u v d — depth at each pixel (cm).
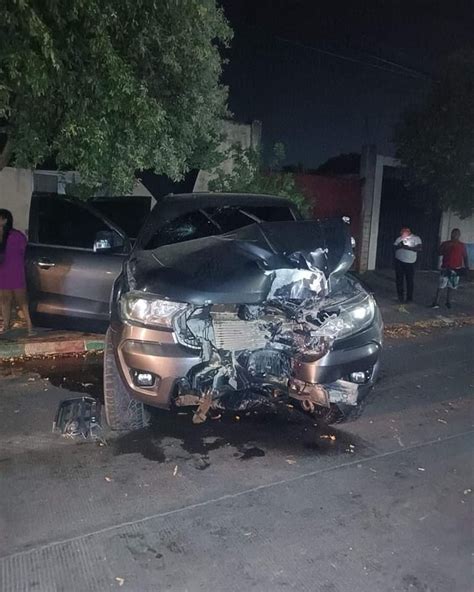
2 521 348
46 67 539
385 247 1578
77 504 370
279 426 503
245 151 1143
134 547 326
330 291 445
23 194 1083
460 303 1239
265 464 432
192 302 413
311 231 475
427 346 855
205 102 763
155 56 649
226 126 1266
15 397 559
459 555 327
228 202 602
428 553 328
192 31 648
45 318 724
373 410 555
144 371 422
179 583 297
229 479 408
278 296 425
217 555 320
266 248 446
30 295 726
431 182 1489
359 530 348
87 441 464
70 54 570
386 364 736
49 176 1105
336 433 494
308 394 436
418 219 1644
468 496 394
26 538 332
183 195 610
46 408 530
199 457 441
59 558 315
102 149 620
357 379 445
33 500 373
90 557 316
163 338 420
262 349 433
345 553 325
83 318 702
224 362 427
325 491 395
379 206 1522
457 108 1390
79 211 697
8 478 401
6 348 695
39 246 718
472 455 460
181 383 424
